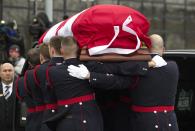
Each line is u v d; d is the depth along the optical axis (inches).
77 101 385.7
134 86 390.3
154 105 394.9
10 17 1485.0
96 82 378.6
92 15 386.6
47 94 410.3
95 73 380.5
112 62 383.6
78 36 391.2
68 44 388.5
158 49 402.9
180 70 447.5
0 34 894.4
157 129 390.3
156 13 1844.2
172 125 396.2
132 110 406.0
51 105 409.1
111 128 427.2
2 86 585.9
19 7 1486.2
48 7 1205.7
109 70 381.7
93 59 382.0
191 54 433.4
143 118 394.6
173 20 1887.3
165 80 396.2
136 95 397.7
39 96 436.8
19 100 479.2
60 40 406.6
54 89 396.8
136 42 385.7
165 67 396.8
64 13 1584.6
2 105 579.8
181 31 1905.8
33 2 1432.1
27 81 439.8
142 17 395.5
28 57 482.3
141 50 389.7
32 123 445.7
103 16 385.4
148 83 394.0
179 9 1905.8
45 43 450.9
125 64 382.3
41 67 420.5
